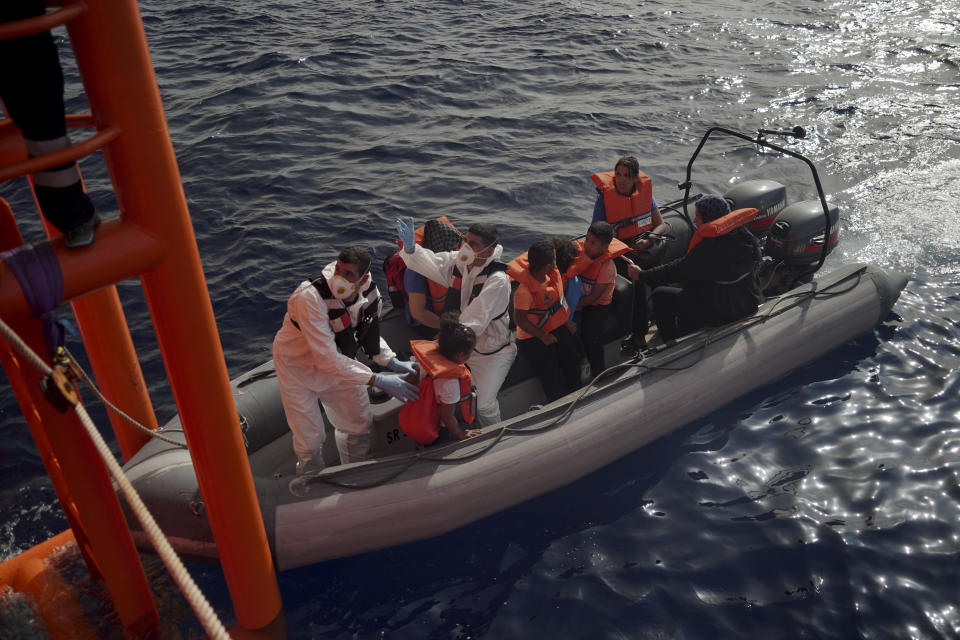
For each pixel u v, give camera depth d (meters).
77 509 3.15
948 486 4.31
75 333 2.47
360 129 9.41
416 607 3.76
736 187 5.75
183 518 3.76
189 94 10.33
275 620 3.56
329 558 3.92
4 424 5.00
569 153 8.93
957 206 7.50
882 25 13.34
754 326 5.15
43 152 2.22
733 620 3.62
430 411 3.99
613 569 3.93
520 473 4.22
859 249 6.80
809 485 4.38
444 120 9.74
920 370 5.27
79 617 3.59
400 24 13.37
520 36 12.95
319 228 7.34
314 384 3.93
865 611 3.63
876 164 8.48
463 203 7.88
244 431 4.24
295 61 11.34
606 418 4.51
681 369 4.82
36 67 2.07
